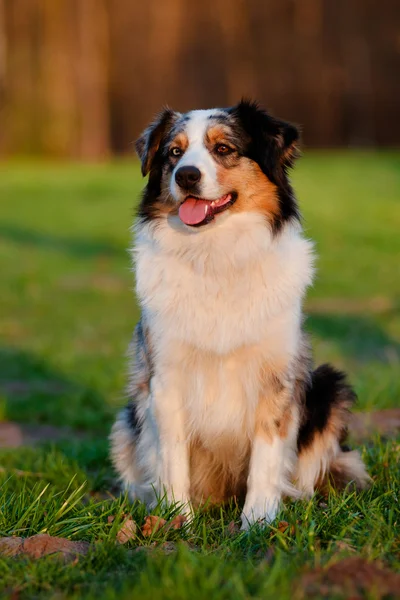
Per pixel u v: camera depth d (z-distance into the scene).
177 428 5.38
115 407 9.27
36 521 4.79
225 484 5.77
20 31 37.16
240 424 5.37
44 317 14.78
